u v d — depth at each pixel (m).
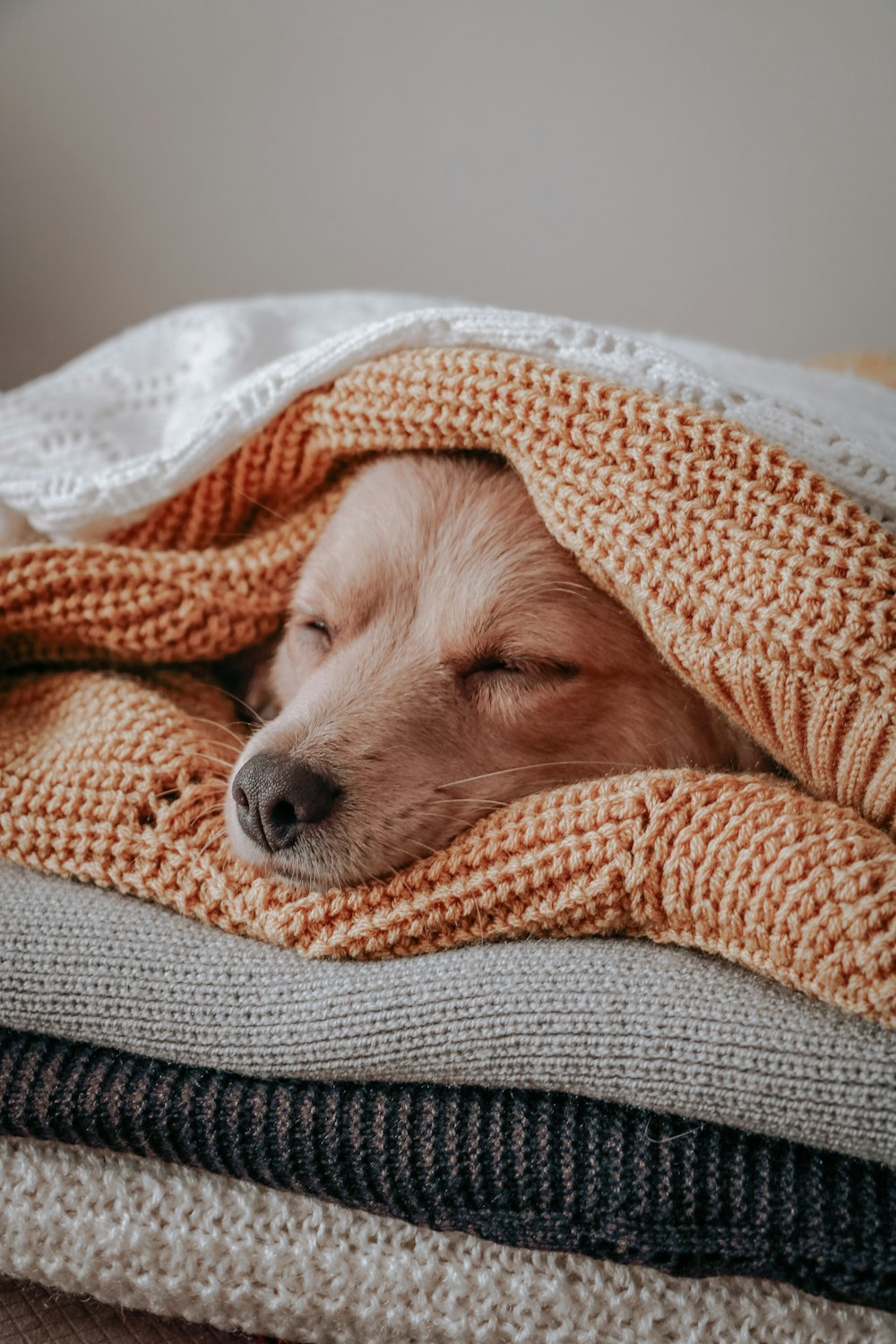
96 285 0.65
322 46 0.61
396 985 0.27
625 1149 0.25
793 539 0.28
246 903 0.29
